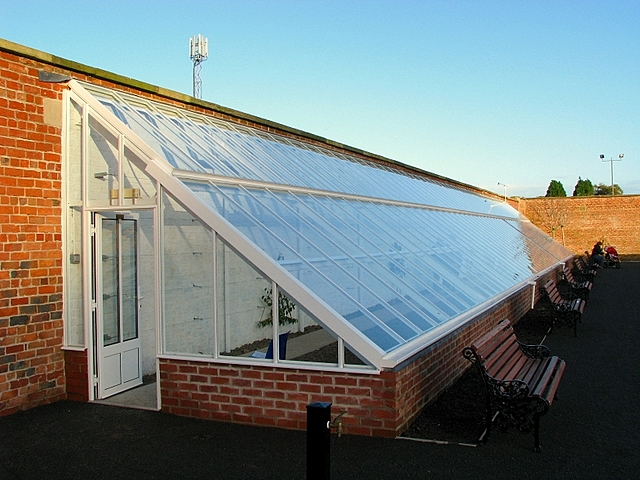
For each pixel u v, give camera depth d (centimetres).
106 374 745
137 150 708
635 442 577
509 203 3666
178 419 645
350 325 591
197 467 515
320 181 1141
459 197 2341
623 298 1805
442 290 917
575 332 1169
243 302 639
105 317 751
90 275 731
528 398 561
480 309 945
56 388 723
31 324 694
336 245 793
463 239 1438
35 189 700
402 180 1825
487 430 571
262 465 517
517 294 1295
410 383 618
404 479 488
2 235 662
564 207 4056
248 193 791
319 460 382
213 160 859
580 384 806
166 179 675
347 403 587
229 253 654
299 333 610
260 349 629
